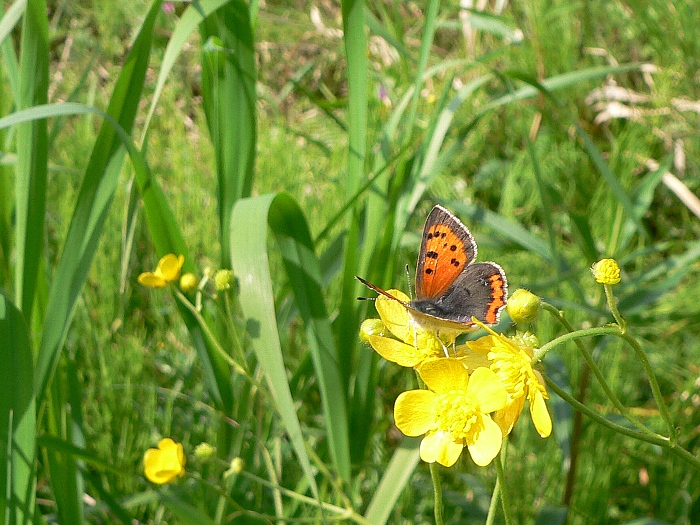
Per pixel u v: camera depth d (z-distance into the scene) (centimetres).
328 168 46
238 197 27
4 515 21
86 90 55
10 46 26
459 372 19
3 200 27
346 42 27
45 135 25
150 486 26
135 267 40
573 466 29
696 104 45
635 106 48
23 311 24
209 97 28
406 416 19
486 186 46
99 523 29
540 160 42
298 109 56
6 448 21
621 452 31
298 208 24
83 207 24
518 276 37
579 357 32
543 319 32
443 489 29
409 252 38
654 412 32
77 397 27
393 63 51
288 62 60
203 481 23
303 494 27
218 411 28
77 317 33
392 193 27
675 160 45
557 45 48
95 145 25
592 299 35
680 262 31
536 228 42
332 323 29
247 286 22
